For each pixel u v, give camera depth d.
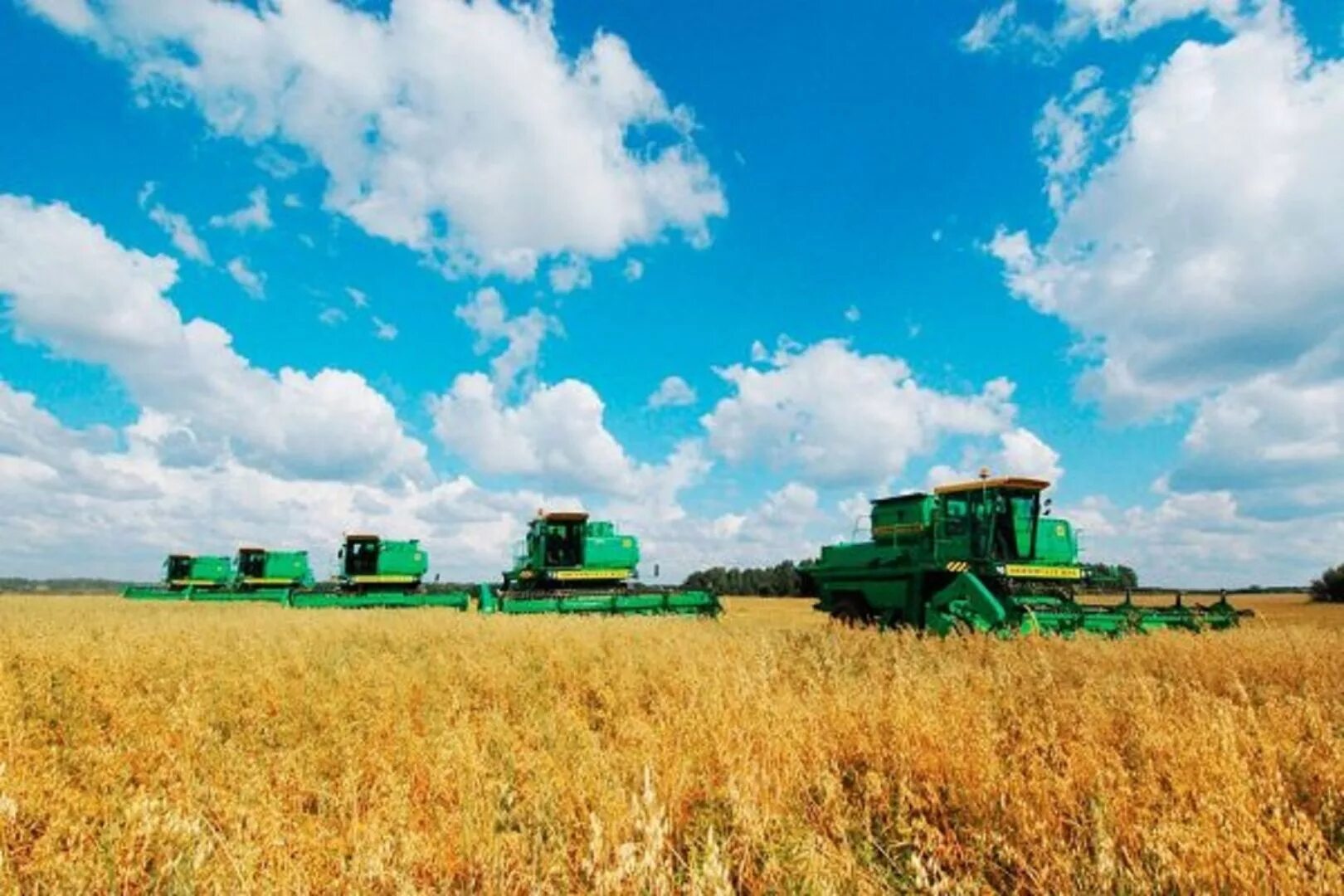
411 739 6.28
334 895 3.71
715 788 5.07
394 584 41.94
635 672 9.95
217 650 12.77
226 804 4.52
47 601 43.62
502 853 3.80
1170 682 9.38
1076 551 20.47
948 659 10.51
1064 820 4.43
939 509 20.52
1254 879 3.47
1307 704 6.62
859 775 5.61
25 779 5.19
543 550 31.88
